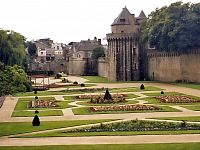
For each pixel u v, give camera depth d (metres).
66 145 50.69
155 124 64.19
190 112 79.94
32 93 128.38
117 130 60.28
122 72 192.50
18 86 67.62
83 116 77.56
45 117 76.94
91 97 110.94
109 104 96.25
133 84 163.12
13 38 129.62
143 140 52.78
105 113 81.31
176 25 152.00
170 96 108.38
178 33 151.38
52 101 103.12
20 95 121.88
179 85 147.62
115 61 192.12
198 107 87.69
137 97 110.38
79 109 88.25
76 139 54.56
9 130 62.50
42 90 139.00
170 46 155.88
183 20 152.12
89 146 49.81
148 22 181.00
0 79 65.44
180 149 47.38
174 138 53.62
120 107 87.75
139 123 65.50
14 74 67.19
